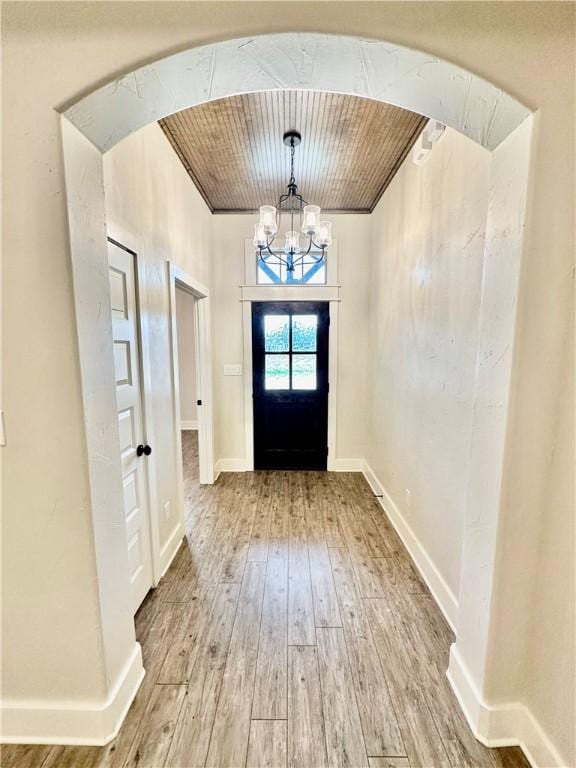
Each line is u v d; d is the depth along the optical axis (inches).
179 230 98.2
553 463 43.9
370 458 141.6
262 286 142.6
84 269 44.2
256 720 51.1
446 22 38.9
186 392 235.6
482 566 49.4
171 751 47.4
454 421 68.7
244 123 82.4
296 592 78.2
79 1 38.3
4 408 43.4
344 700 54.0
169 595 77.2
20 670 48.2
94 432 46.1
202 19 38.9
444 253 73.5
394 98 48.6
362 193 123.6
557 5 38.5
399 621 69.7
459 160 66.9
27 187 40.4
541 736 45.4
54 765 46.1
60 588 46.4
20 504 44.9
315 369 147.6
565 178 40.7
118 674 51.3
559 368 42.8
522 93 39.5
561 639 42.8
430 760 46.5
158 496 82.9
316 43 40.1
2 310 42.0
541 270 41.9
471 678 51.6
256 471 152.2
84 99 40.0
